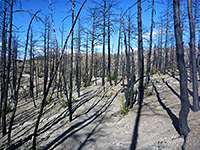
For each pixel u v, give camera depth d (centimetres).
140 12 727
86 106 980
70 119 755
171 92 909
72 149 495
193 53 568
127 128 576
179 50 394
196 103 540
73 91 1661
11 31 588
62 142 550
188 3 593
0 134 736
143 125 561
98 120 727
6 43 687
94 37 1337
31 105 1412
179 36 393
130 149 425
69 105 755
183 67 391
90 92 1381
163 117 573
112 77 1861
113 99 1057
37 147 523
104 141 510
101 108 916
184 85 392
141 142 445
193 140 356
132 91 804
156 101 799
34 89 2175
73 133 610
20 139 634
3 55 734
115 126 621
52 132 663
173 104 688
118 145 464
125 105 795
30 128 775
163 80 1316
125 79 1761
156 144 403
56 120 825
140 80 782
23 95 1931
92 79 2245
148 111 682
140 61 766
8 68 644
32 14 460
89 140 533
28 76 2503
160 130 480
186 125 396
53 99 1471
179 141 386
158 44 2133
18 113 1175
